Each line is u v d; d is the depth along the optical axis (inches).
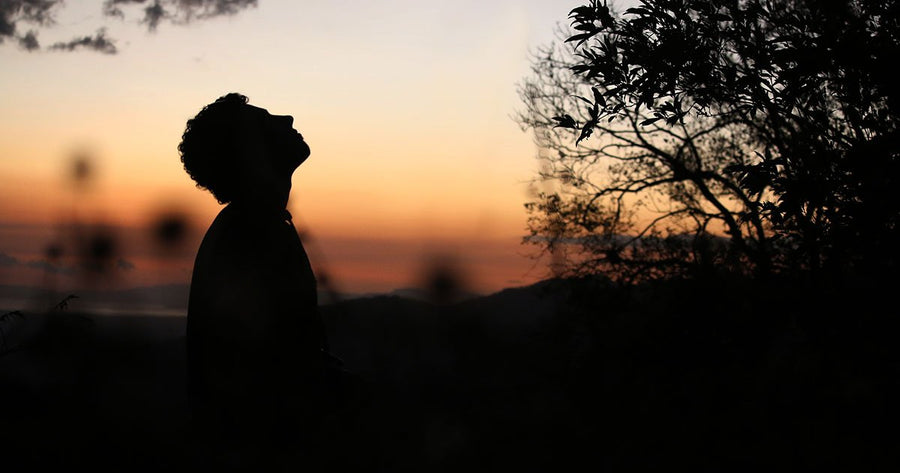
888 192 155.6
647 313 246.2
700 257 241.9
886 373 175.0
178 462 137.9
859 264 161.9
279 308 102.3
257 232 104.0
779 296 185.5
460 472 172.1
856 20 165.9
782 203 165.5
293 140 111.4
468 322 124.0
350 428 119.3
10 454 155.0
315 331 107.0
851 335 172.7
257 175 106.1
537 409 219.9
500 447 191.5
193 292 101.6
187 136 107.6
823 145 185.2
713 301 211.2
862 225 157.9
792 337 205.5
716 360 210.1
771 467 178.1
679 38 180.5
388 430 179.8
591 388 230.7
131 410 192.2
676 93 193.3
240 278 100.8
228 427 103.0
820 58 158.7
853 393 184.2
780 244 185.2
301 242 110.1
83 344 200.8
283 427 104.0
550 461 186.5
